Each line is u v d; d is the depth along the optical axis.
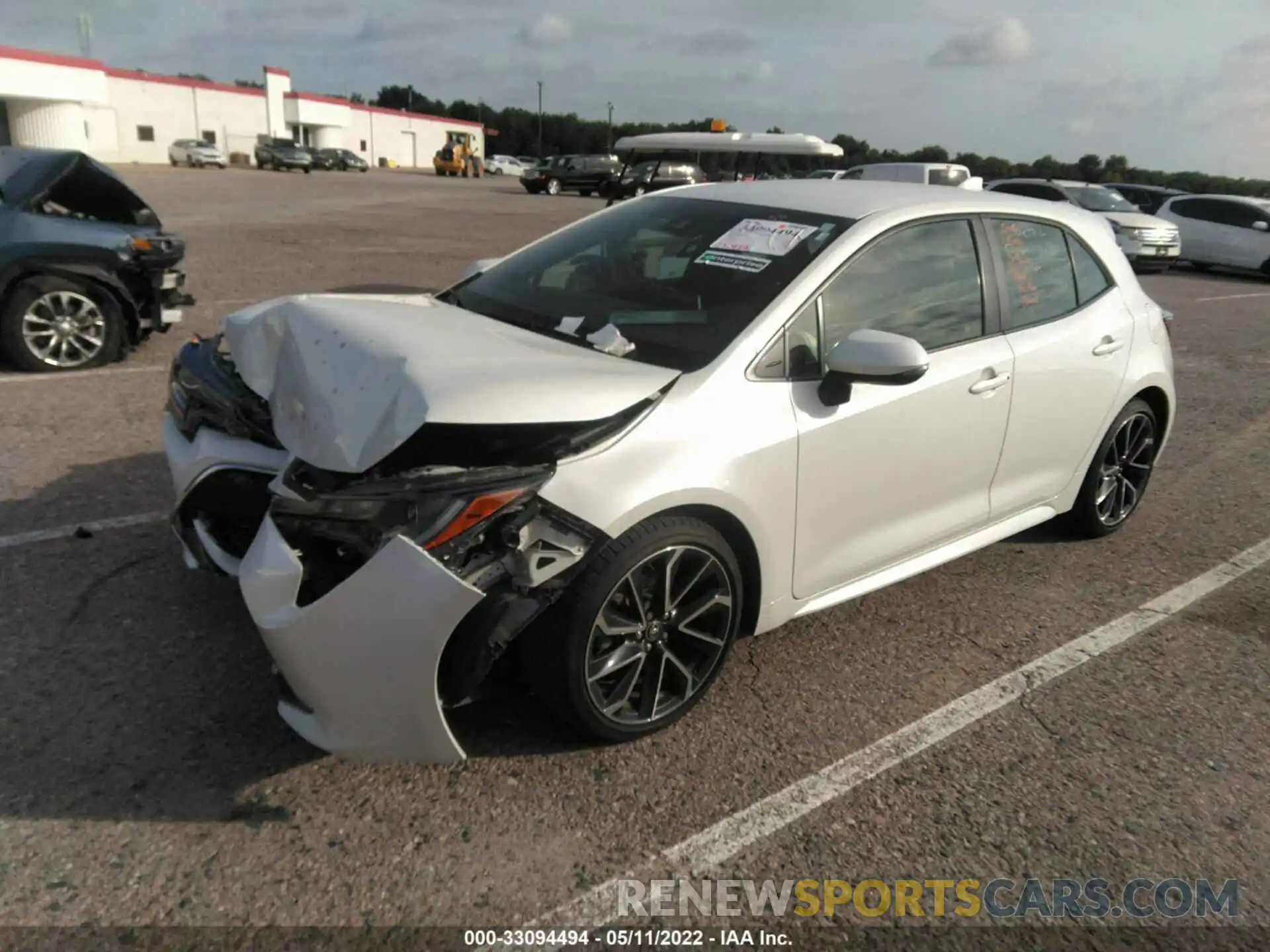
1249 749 3.19
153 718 2.99
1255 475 6.12
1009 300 3.92
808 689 3.39
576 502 2.61
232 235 15.73
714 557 2.94
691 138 18.70
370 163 71.88
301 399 2.84
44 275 6.71
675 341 3.16
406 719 2.54
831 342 3.27
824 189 3.91
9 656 3.26
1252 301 14.95
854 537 3.41
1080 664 3.67
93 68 44.88
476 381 2.61
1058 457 4.24
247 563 2.65
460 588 2.43
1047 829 2.76
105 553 4.03
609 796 2.78
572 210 27.78
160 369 7.06
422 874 2.46
